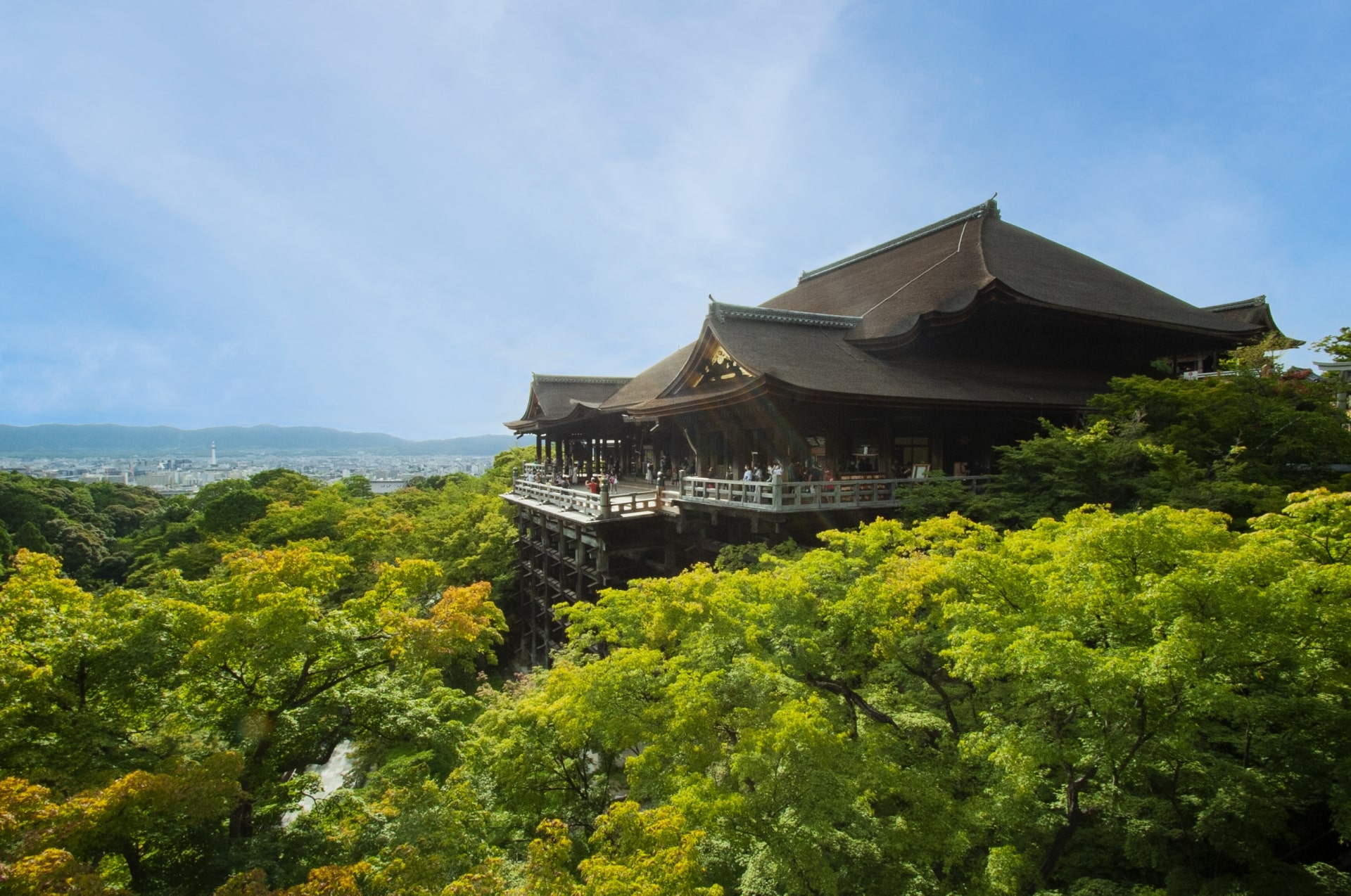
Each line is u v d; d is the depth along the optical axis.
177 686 9.94
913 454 24.67
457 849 8.29
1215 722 9.11
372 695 11.02
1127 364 32.88
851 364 24.47
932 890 7.57
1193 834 8.34
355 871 6.40
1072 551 8.02
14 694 7.94
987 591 8.60
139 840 8.27
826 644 10.41
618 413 31.42
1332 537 8.12
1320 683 7.06
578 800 10.39
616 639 11.09
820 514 20.20
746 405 23.41
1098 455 17.39
